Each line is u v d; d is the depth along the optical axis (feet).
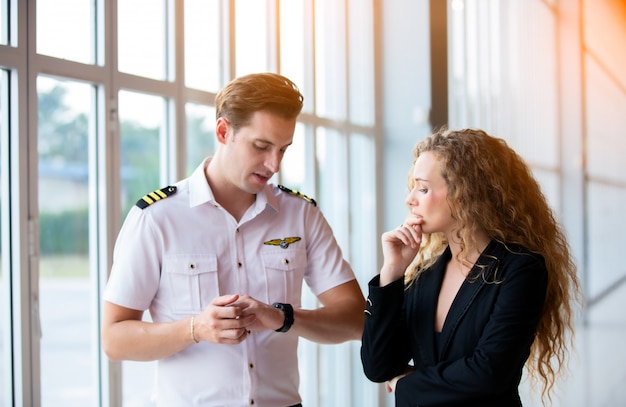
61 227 8.38
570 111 29.81
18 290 7.68
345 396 15.93
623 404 17.40
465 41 19.62
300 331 6.28
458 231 6.10
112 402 8.91
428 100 17.46
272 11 12.93
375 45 17.70
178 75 10.15
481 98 20.93
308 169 14.74
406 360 6.43
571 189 29.71
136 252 6.31
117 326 6.14
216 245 6.54
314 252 7.13
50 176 8.19
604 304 29.91
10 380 7.75
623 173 35.58
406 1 17.72
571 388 18.92
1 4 7.50
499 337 5.60
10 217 7.70
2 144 7.63
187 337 5.82
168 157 10.15
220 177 6.61
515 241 5.97
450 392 5.70
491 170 6.07
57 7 8.20
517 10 24.47
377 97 17.75
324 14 15.46
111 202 8.86
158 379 6.52
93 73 8.55
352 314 6.89
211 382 6.31
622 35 33.50
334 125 15.69
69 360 8.54
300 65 14.40
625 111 35.63
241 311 5.75
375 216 17.57
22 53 7.59
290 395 6.73
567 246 6.61
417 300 6.32
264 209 6.85
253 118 6.00
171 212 6.48
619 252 34.78
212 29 11.20
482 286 5.86
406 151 17.70
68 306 8.52
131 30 9.45
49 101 8.12
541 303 5.78
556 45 29.63
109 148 8.82
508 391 5.80
